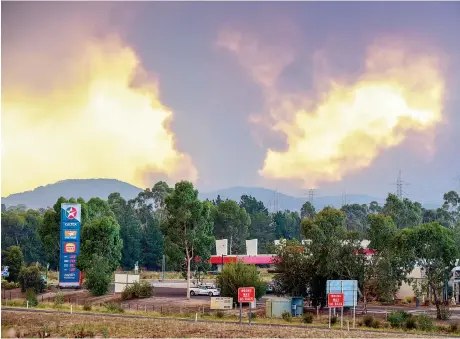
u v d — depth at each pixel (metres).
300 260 82.38
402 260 74.25
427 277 72.69
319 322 67.44
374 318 70.62
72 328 53.56
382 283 75.75
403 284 92.44
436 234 72.31
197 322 61.16
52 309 75.62
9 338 49.06
